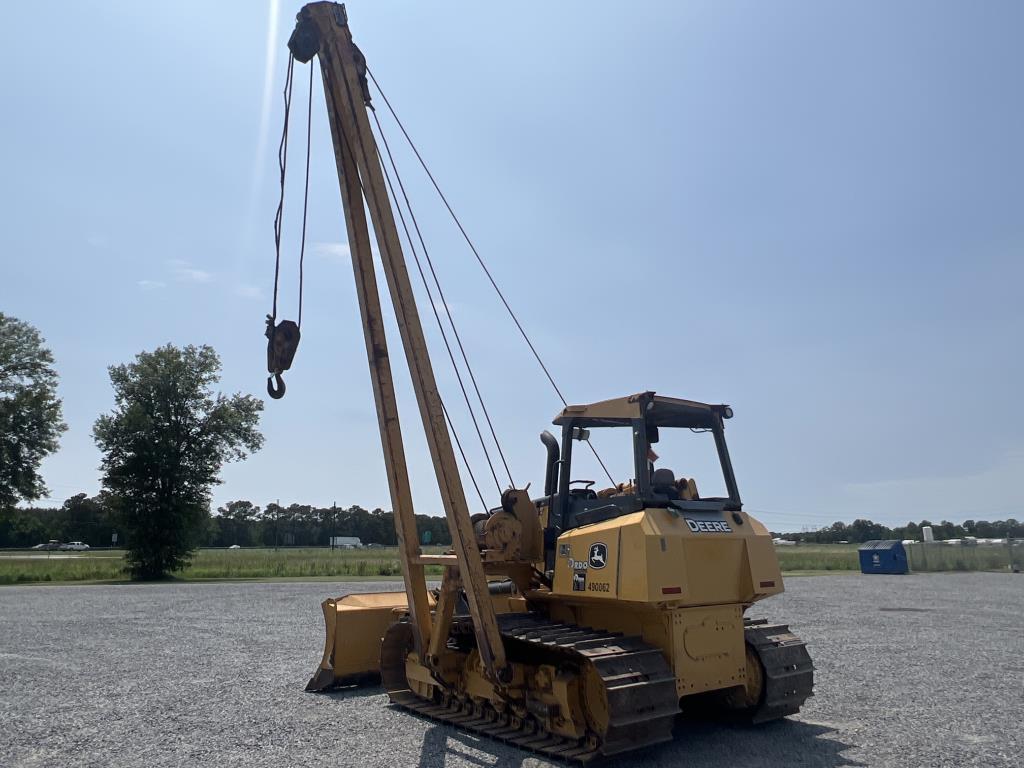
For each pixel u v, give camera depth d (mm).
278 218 7574
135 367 37594
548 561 7414
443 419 6645
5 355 37188
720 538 6633
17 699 7910
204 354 38469
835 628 13938
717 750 6227
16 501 37062
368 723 7035
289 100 7605
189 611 16891
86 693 8203
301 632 13180
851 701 8016
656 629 6340
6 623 14617
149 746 6199
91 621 14922
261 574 34812
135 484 35219
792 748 6281
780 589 6953
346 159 7363
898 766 5758
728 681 6574
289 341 7445
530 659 6738
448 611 6996
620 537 6312
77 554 74000
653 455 7531
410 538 7211
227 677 9133
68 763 5734
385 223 6879
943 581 27719
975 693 8391
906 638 12617
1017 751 6152
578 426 7566
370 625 8789
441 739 6480
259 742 6336
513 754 6051
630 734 5609
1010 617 15766
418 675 7816
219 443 37812
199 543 41219
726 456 7273
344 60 7195
